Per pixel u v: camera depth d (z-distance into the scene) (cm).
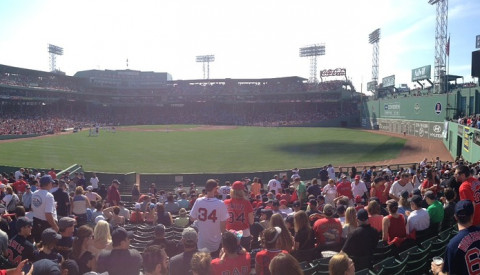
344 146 4569
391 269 600
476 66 4081
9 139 5903
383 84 8231
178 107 11312
